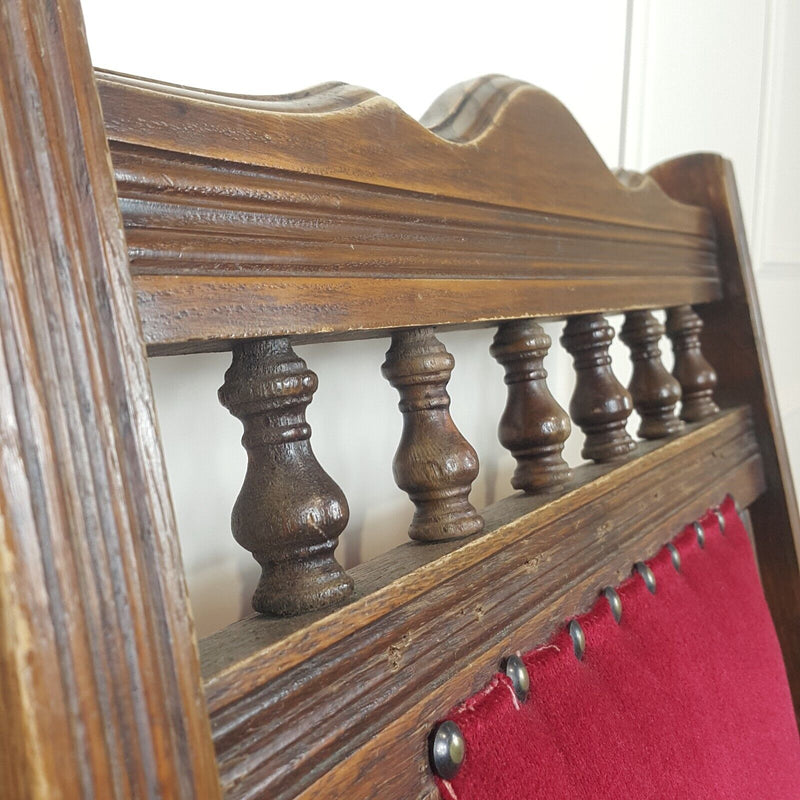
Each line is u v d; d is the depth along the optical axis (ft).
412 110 2.04
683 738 1.51
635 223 1.95
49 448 0.64
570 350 1.89
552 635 1.41
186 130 0.86
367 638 1.02
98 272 0.70
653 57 3.29
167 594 0.71
